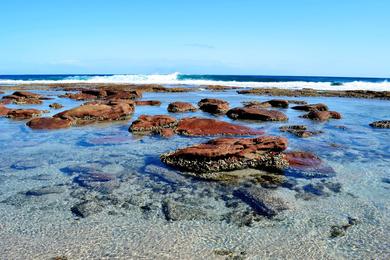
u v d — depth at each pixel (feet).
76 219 32.35
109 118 88.74
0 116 92.99
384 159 52.29
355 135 69.87
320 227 31.04
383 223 31.91
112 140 63.41
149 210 34.32
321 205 35.60
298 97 155.33
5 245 27.76
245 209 34.53
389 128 77.87
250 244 28.17
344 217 33.01
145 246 27.76
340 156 53.57
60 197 37.29
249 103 116.88
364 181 42.68
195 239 28.89
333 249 27.50
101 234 29.63
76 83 247.91
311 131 71.31
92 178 42.91
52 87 204.03
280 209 34.45
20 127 77.36
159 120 75.25
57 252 26.81
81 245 27.84
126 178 43.01
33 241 28.40
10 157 52.06
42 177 43.37
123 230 30.35
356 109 113.91
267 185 40.73
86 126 78.95
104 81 277.85
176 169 46.01
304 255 26.66
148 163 48.85
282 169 45.96
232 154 46.21
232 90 197.98
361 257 26.40
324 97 155.53
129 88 186.60
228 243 28.27
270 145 48.60
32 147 58.34
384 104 128.57
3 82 262.26
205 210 34.27
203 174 44.21
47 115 95.71
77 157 52.13
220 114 100.83
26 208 34.58
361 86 219.00
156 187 40.16
